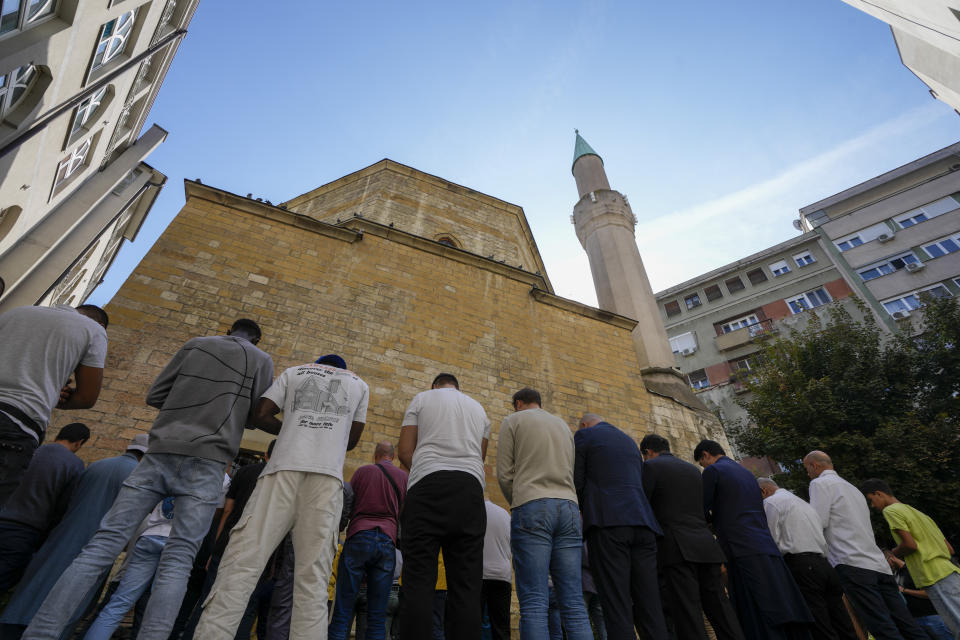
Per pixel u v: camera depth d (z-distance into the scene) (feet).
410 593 8.69
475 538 9.50
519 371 35.55
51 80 30.78
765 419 47.03
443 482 9.77
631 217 58.85
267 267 30.81
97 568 8.30
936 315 48.96
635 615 10.59
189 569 8.92
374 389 29.32
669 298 102.58
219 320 27.32
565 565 10.48
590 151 68.08
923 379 44.73
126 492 9.00
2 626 10.57
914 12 29.58
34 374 9.17
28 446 8.65
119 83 42.83
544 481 11.20
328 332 30.14
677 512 12.44
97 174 53.16
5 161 31.22
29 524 11.92
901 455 37.76
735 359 87.20
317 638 7.93
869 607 14.39
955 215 77.61
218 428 9.86
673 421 39.99
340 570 12.53
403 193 49.06
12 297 45.09
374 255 35.45
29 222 41.27
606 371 39.68
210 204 31.71
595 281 54.80
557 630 15.90
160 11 42.70
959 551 38.73
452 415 11.01
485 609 15.62
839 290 83.56
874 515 37.19
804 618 11.69
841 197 92.22
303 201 51.60
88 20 30.91
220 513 14.67
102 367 10.67
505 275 40.34
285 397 10.46
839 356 46.78
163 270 27.66
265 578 13.01
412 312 33.94
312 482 9.24
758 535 13.03
